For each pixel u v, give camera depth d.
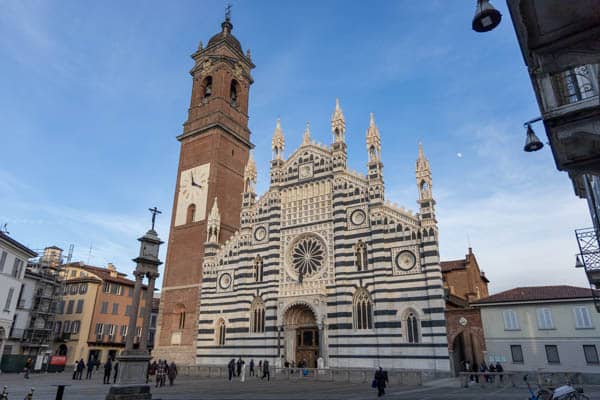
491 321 43.91
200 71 80.56
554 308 42.06
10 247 59.34
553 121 9.73
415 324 44.91
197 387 38.34
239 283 58.25
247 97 82.44
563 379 37.41
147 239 30.14
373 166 52.88
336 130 58.06
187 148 74.94
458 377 45.47
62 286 85.06
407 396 29.38
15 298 61.44
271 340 52.84
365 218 51.44
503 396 28.83
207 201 67.31
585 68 11.34
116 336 87.06
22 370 65.50
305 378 47.12
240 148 76.56
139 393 25.95
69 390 35.69
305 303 51.19
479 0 8.93
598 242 24.23
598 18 7.59
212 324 59.00
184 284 64.50
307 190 58.19
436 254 45.62
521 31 8.27
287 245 56.78
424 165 49.62
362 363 45.78
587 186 24.47
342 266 50.78
